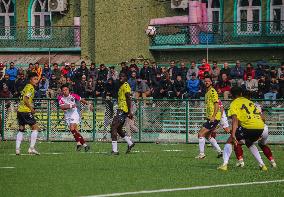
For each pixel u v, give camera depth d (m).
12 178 30.08
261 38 71.50
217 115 39.88
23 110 40.91
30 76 41.22
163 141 50.91
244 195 26.22
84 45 76.75
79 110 51.38
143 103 50.97
